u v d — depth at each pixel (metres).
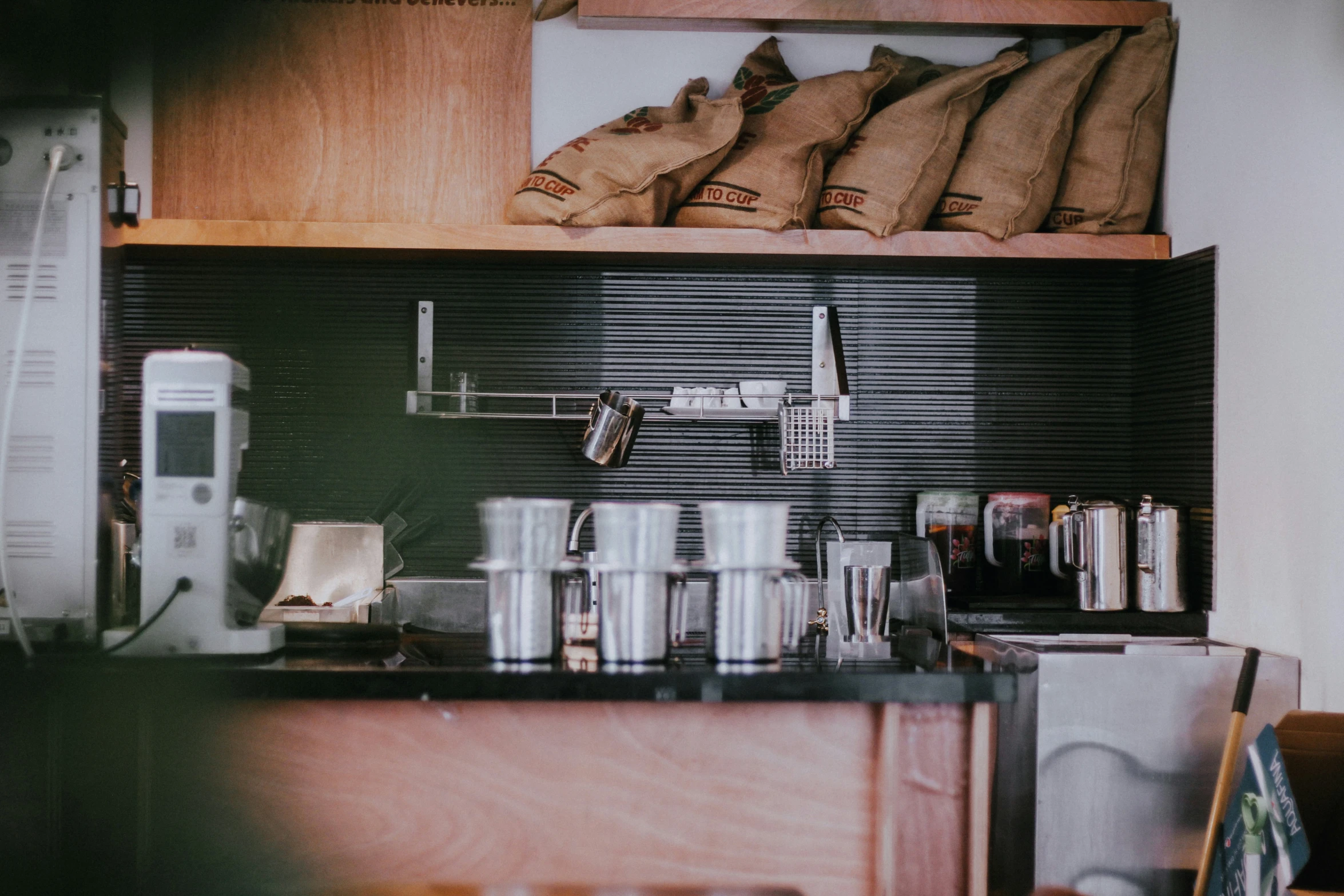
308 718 2.13
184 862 2.12
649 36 3.44
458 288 3.42
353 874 2.12
